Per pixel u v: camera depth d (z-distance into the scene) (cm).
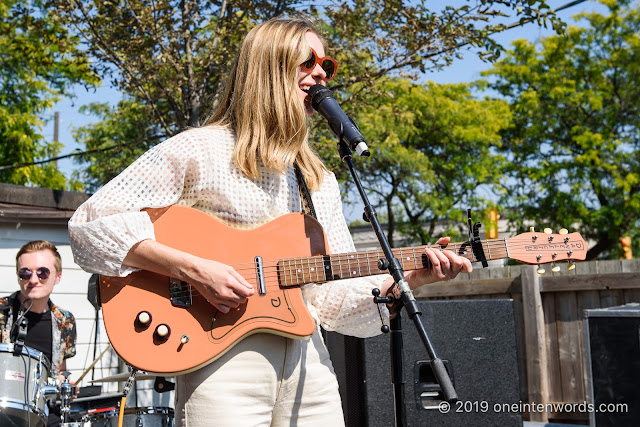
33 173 1551
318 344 197
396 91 1489
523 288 592
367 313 203
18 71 1478
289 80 201
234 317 180
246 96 198
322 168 215
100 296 183
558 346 586
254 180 195
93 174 1542
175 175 189
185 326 179
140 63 688
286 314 184
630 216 1727
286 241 193
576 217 1727
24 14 725
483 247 203
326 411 188
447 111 1647
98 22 682
